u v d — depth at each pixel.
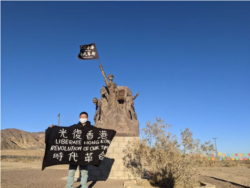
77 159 7.46
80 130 7.91
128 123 14.62
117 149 13.22
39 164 26.50
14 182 10.82
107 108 15.74
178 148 9.62
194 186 9.66
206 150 9.52
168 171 9.50
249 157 37.72
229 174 20.66
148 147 9.93
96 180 12.23
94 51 14.16
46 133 7.65
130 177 12.68
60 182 11.20
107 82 15.94
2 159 31.48
